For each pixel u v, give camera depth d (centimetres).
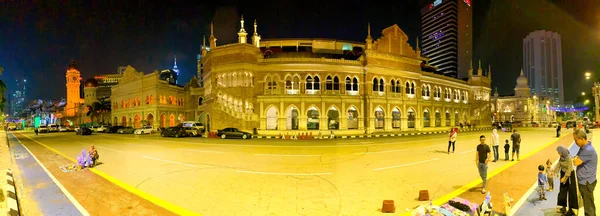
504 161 1557
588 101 9494
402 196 902
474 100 6344
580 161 661
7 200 793
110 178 1176
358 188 1003
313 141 2933
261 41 5066
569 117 14162
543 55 18512
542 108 11044
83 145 2688
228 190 984
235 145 2508
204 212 770
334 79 4034
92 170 1348
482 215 668
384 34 4388
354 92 4100
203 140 3103
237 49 3862
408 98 4534
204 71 4662
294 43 5062
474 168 1364
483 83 6519
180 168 1385
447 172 1271
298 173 1262
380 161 1584
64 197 916
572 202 696
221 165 1465
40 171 1345
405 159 1653
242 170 1331
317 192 955
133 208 806
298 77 3931
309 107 3838
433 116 5050
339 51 5088
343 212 761
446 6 14825
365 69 4119
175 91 5966
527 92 9669
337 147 2314
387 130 4216
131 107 6153
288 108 3822
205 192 961
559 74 18362
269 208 798
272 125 3859
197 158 1714
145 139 3372
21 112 18200
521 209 759
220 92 3884
